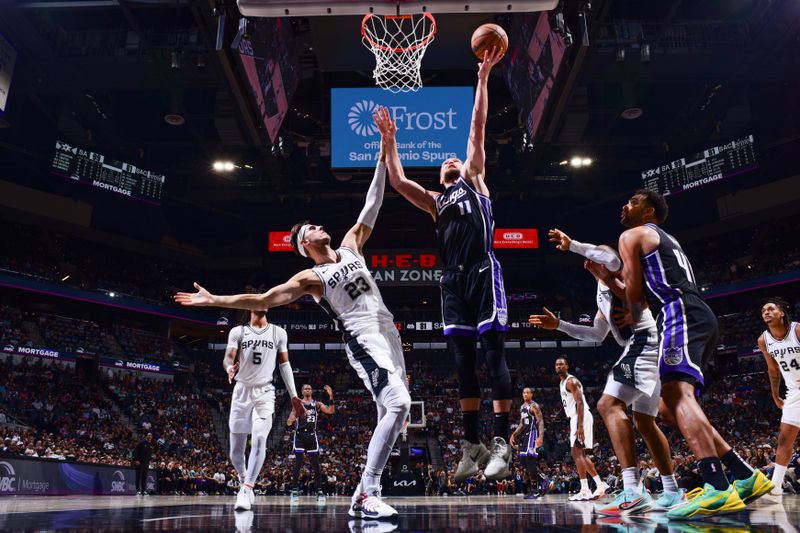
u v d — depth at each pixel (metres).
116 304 30.33
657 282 3.53
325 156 29.61
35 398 23.22
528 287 36.31
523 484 19.77
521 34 17.64
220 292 35.69
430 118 20.69
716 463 3.13
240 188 32.09
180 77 19.69
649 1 19.34
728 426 25.59
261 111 18.55
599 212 33.66
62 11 19.25
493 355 3.74
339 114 20.97
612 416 3.97
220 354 34.06
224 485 20.61
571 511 4.54
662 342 3.42
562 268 36.25
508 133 26.70
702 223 32.69
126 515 4.06
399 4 6.45
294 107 26.22
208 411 29.67
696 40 19.00
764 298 30.97
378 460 3.67
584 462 8.69
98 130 25.97
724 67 19.61
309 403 11.38
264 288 35.88
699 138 26.14
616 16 19.67
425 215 34.53
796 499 5.97
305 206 34.34
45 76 20.00
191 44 18.55
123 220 32.91
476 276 3.87
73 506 5.74
